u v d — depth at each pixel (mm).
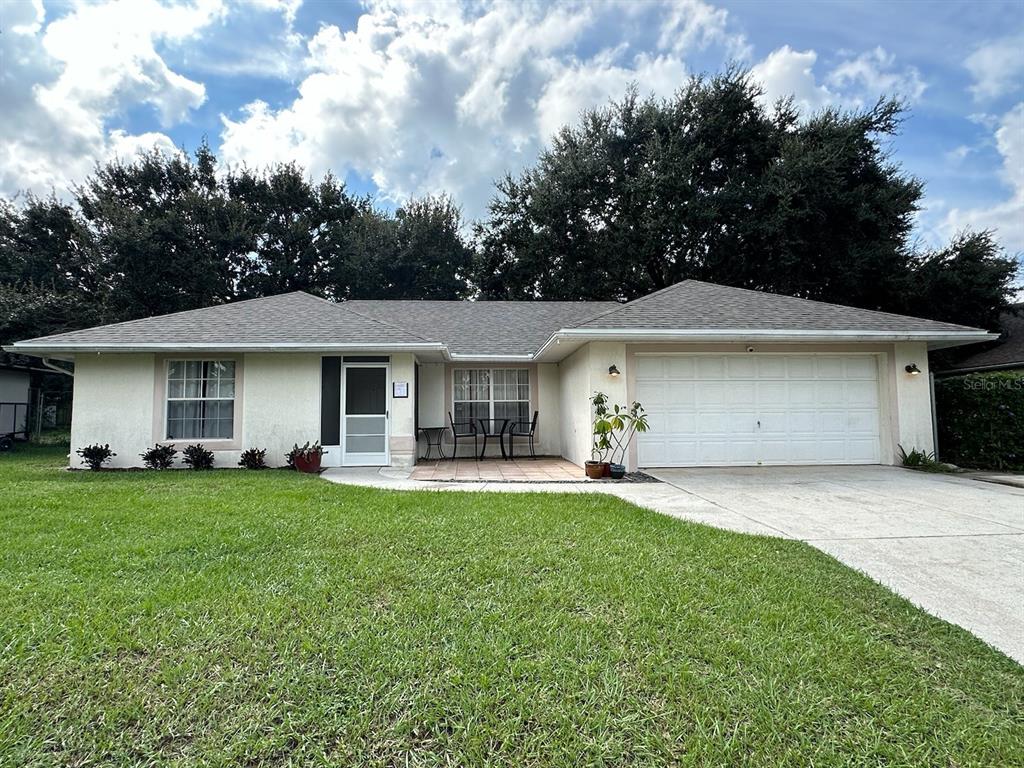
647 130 22016
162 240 21984
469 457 13430
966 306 18719
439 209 28141
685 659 2818
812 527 5785
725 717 2363
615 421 9461
